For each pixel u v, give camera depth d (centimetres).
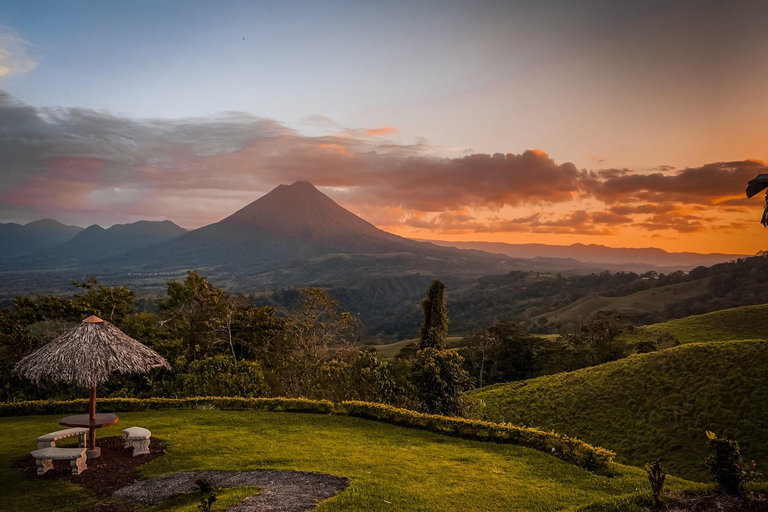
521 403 4200
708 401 3456
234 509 870
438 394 2289
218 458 1238
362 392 2339
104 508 930
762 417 3166
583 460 1277
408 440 1505
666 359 4091
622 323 6481
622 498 866
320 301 3641
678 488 1002
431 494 991
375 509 884
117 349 1259
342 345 3591
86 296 3497
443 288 2875
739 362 3712
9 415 1878
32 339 3130
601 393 3991
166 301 3775
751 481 875
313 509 873
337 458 1254
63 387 2644
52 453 1121
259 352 3631
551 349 6475
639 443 3319
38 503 959
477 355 7000
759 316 6600
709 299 12175
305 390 2923
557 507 947
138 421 1728
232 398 1986
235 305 3741
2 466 1195
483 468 1219
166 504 933
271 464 1187
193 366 2555
